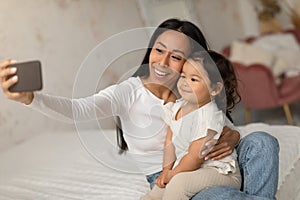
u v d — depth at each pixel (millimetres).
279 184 1897
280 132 2330
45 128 3070
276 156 1641
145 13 4125
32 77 1287
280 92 4172
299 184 2045
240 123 4496
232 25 5500
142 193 1877
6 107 2846
